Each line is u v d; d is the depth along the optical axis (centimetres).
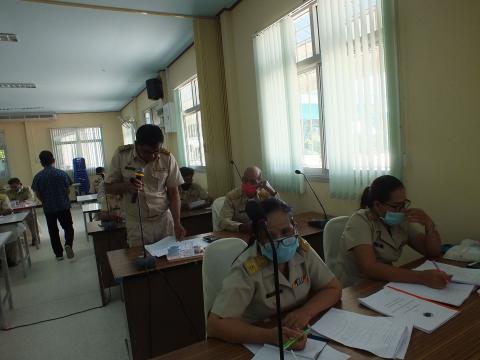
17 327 271
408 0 198
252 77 366
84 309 298
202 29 398
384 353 90
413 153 206
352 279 163
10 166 985
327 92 259
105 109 1070
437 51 187
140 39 457
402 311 111
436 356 88
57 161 1048
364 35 225
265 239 111
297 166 311
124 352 227
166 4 358
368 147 231
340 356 91
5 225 374
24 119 984
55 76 603
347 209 269
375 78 221
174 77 600
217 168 411
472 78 173
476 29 169
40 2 324
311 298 122
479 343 92
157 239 252
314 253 132
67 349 236
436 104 191
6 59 485
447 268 143
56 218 449
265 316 117
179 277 207
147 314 201
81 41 443
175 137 648
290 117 309
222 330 103
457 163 184
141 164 235
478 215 178
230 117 403
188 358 95
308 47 298
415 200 209
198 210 389
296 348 94
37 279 384
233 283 112
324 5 253
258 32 338
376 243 158
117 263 201
